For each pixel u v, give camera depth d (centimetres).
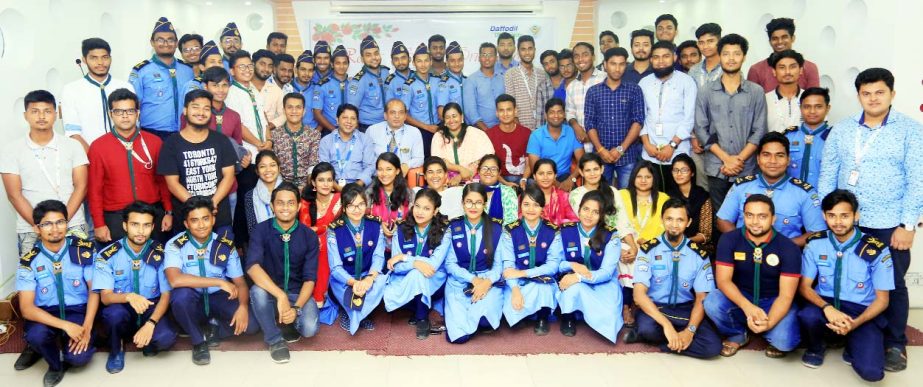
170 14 590
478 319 342
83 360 307
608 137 452
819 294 321
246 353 331
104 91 397
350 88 536
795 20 483
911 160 309
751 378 303
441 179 408
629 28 695
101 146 360
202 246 330
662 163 442
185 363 320
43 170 349
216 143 380
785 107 410
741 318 327
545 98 540
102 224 364
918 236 382
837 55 428
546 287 350
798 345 334
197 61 474
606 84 453
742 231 326
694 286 336
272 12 683
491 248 358
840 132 332
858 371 296
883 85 307
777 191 359
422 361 321
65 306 312
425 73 537
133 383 298
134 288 321
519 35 695
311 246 346
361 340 346
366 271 367
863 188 323
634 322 366
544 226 365
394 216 402
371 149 460
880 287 302
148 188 372
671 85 441
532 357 326
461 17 691
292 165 450
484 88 538
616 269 360
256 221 403
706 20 625
